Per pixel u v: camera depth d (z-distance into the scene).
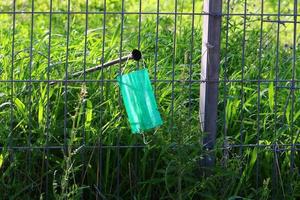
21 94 7.09
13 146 6.80
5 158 6.62
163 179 6.52
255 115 7.36
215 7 6.50
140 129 6.52
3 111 6.91
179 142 6.40
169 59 7.99
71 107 6.99
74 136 6.33
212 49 6.55
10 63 7.36
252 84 7.66
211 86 6.60
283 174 6.92
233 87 7.49
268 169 6.90
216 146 6.59
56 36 8.75
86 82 6.90
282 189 6.77
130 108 6.51
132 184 6.76
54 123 6.85
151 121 6.50
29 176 6.63
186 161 6.38
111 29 9.70
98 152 6.72
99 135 6.62
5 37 8.60
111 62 6.64
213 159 6.62
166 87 7.26
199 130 6.47
